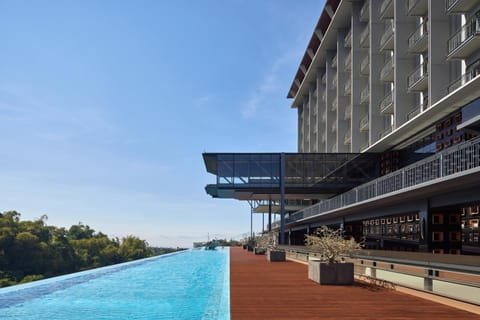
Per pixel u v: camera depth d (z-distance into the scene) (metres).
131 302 13.89
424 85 33.03
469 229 27.64
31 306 13.23
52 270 78.56
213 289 17.48
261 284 15.69
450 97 26.12
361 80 49.38
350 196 33.69
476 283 9.77
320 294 12.86
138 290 17.31
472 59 26.94
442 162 20.94
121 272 26.44
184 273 25.84
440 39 29.31
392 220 39.94
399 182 26.17
